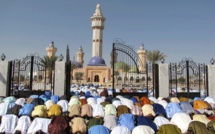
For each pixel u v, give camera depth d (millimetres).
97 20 116875
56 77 20719
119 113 11305
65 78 20688
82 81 93625
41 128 8742
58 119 8586
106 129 7844
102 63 103250
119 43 20969
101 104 13000
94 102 14273
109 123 9258
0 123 9555
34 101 12859
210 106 13188
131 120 9242
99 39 116375
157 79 21062
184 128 8570
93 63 102375
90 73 97062
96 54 115500
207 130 6777
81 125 8547
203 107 12992
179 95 21500
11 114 9797
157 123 9219
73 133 8453
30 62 22250
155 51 47781
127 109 11461
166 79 21047
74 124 8594
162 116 10195
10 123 9117
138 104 13188
